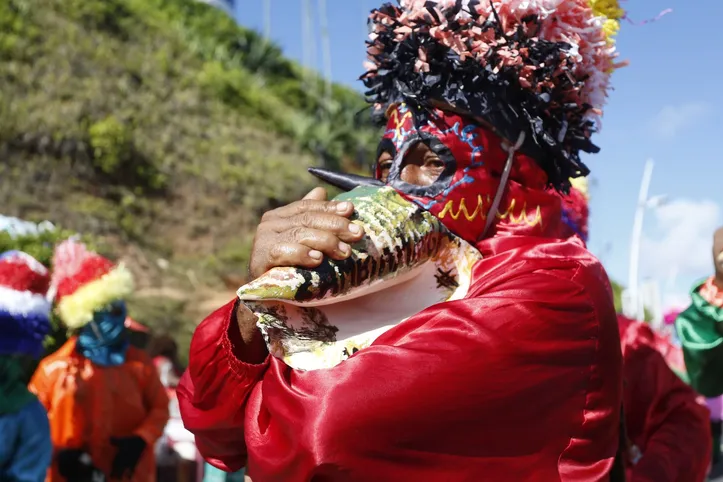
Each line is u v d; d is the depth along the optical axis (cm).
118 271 546
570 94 178
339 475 145
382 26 180
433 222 159
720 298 244
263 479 154
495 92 170
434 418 145
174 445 673
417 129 170
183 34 2372
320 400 146
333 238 145
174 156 1902
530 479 152
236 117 2214
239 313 171
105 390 534
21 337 406
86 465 521
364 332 156
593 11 184
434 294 161
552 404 154
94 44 2028
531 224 174
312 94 2609
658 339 299
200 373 172
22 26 1872
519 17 173
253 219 1859
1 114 1636
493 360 148
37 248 709
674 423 245
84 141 1714
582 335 159
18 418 405
